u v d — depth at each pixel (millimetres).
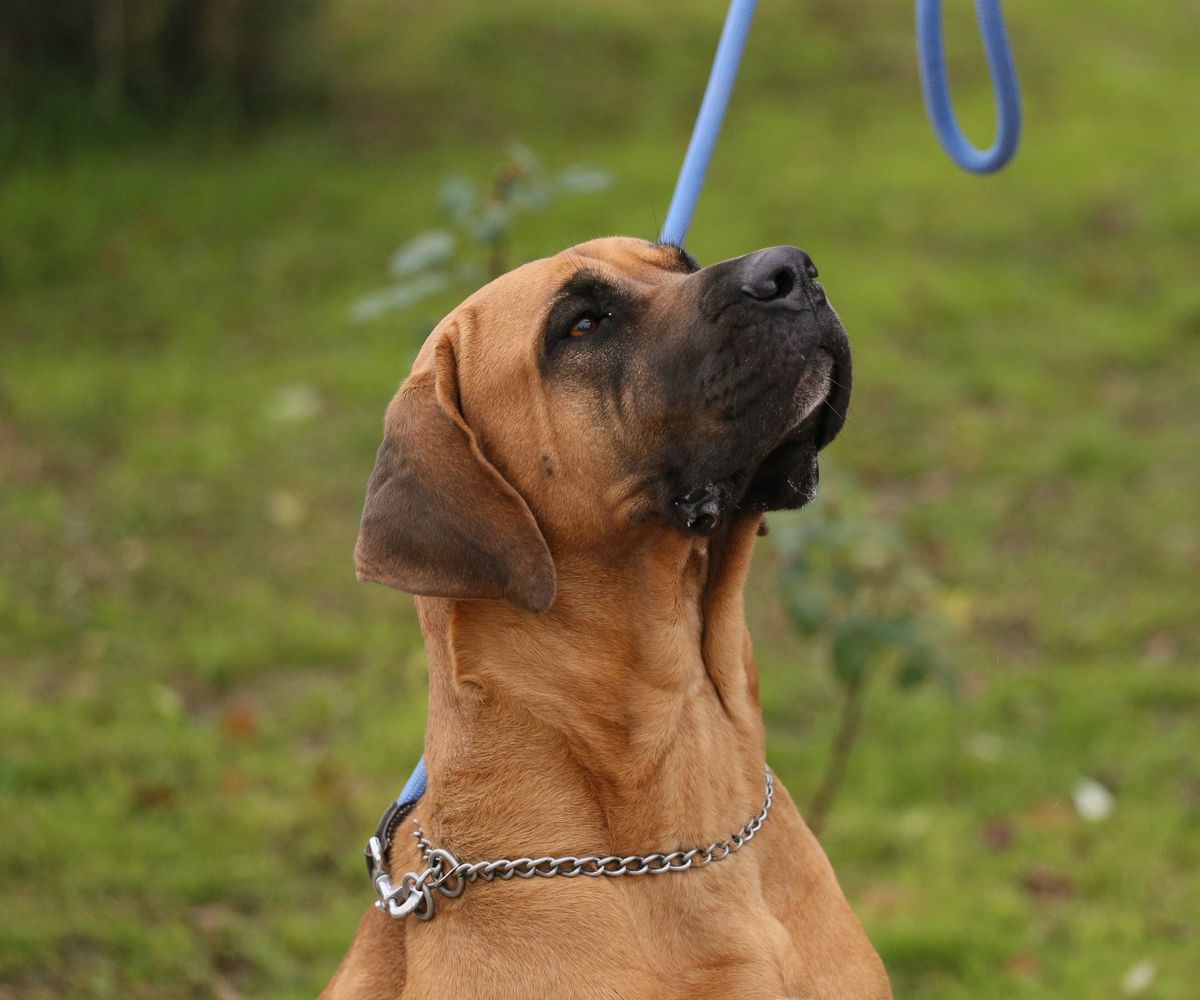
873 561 9570
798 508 6180
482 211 9703
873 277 17875
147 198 19609
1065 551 13133
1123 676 11312
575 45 24422
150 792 9906
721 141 21828
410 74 23453
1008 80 6703
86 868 9203
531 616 5922
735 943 5699
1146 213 19719
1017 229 19453
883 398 15570
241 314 17359
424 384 5902
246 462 14469
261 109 22109
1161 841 9578
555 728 5871
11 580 12453
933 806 10102
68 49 21297
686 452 5852
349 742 10773
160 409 15352
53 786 10094
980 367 16172
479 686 5930
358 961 6137
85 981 8328
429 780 6078
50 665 11492
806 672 11664
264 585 12656
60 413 15141
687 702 5930
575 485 5906
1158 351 16594
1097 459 14422
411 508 5695
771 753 10578
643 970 5594
